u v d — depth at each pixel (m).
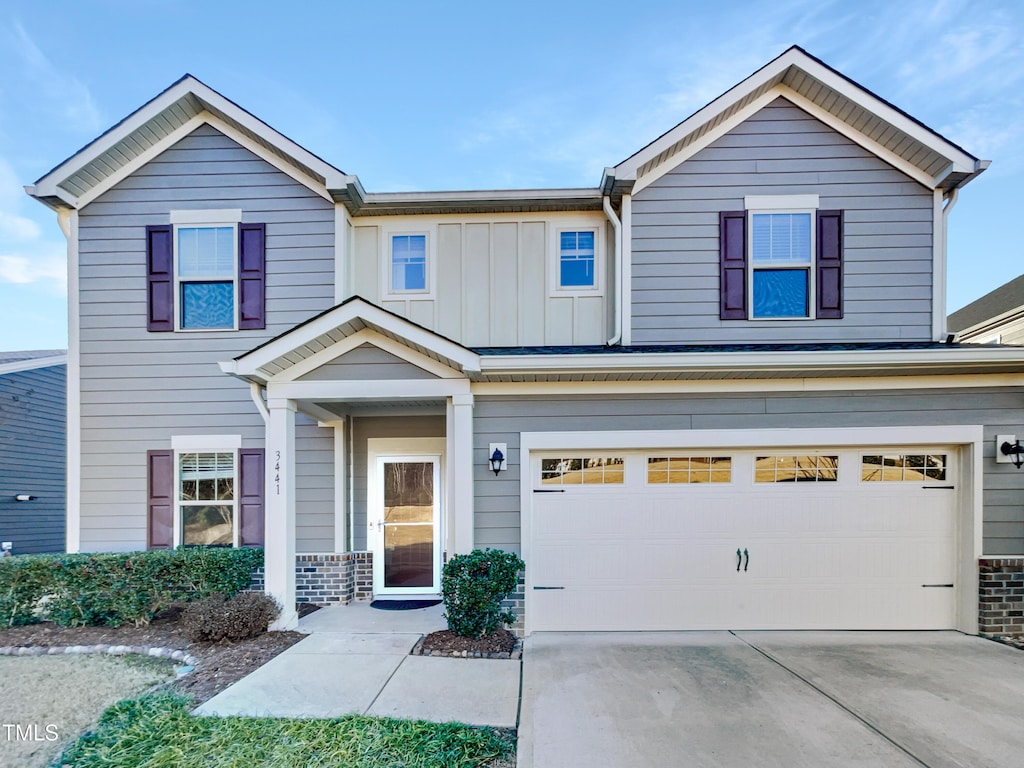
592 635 6.16
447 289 8.11
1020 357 5.80
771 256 7.66
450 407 6.43
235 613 5.83
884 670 5.09
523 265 8.12
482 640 5.66
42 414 11.83
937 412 6.31
